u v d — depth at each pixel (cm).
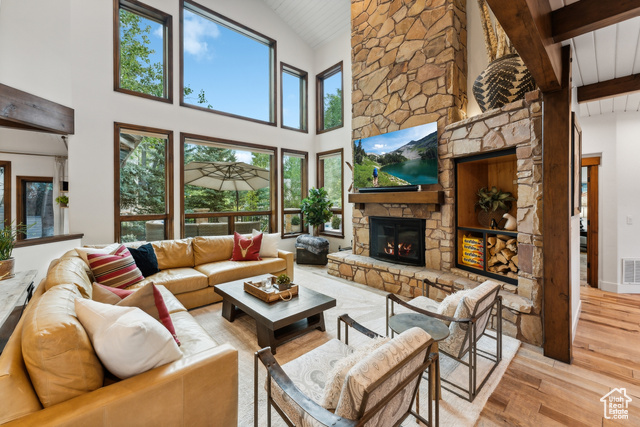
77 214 371
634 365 215
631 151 383
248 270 366
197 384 125
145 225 433
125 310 125
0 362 100
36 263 318
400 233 403
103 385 118
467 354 227
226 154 525
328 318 301
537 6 140
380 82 426
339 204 606
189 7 471
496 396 182
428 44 361
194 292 324
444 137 342
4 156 458
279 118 586
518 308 246
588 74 290
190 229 484
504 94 279
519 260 263
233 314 292
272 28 570
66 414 95
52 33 351
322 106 641
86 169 375
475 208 363
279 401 127
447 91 339
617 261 391
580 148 306
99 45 384
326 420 92
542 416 166
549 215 222
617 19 163
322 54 621
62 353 102
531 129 247
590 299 362
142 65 431
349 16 537
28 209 484
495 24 309
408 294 354
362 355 110
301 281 437
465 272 325
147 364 119
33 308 131
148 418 111
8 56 327
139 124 417
